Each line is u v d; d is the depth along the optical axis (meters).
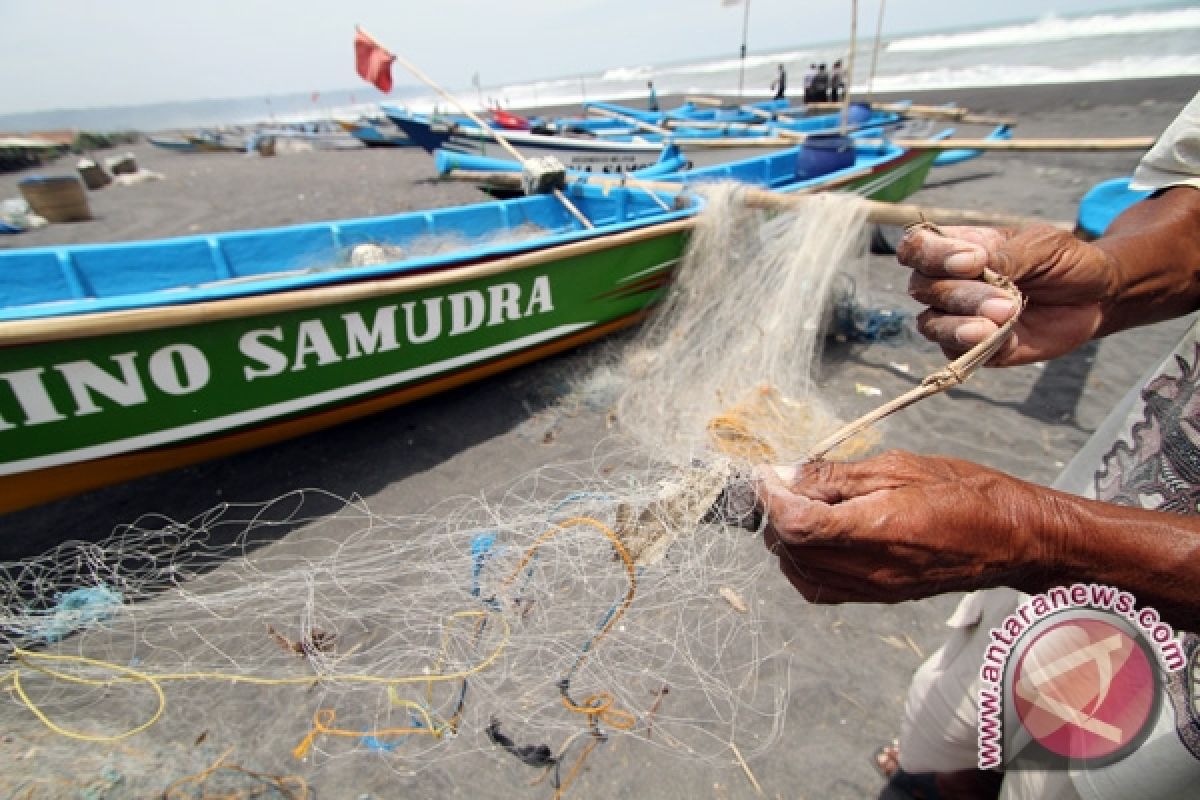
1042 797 1.17
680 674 2.12
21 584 2.45
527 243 3.69
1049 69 25.17
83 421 2.52
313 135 20.92
